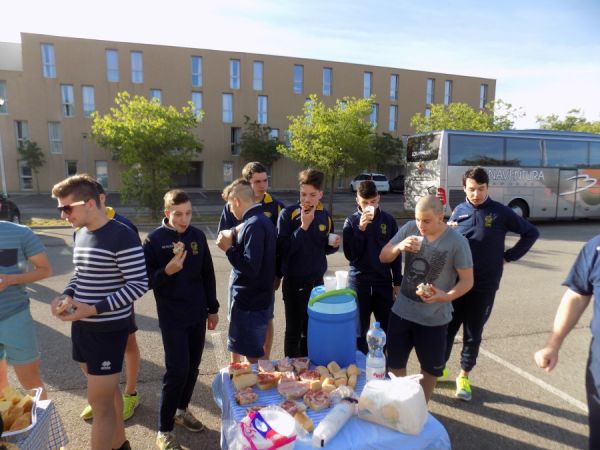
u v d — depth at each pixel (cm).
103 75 3016
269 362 256
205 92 3244
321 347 257
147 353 417
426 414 197
